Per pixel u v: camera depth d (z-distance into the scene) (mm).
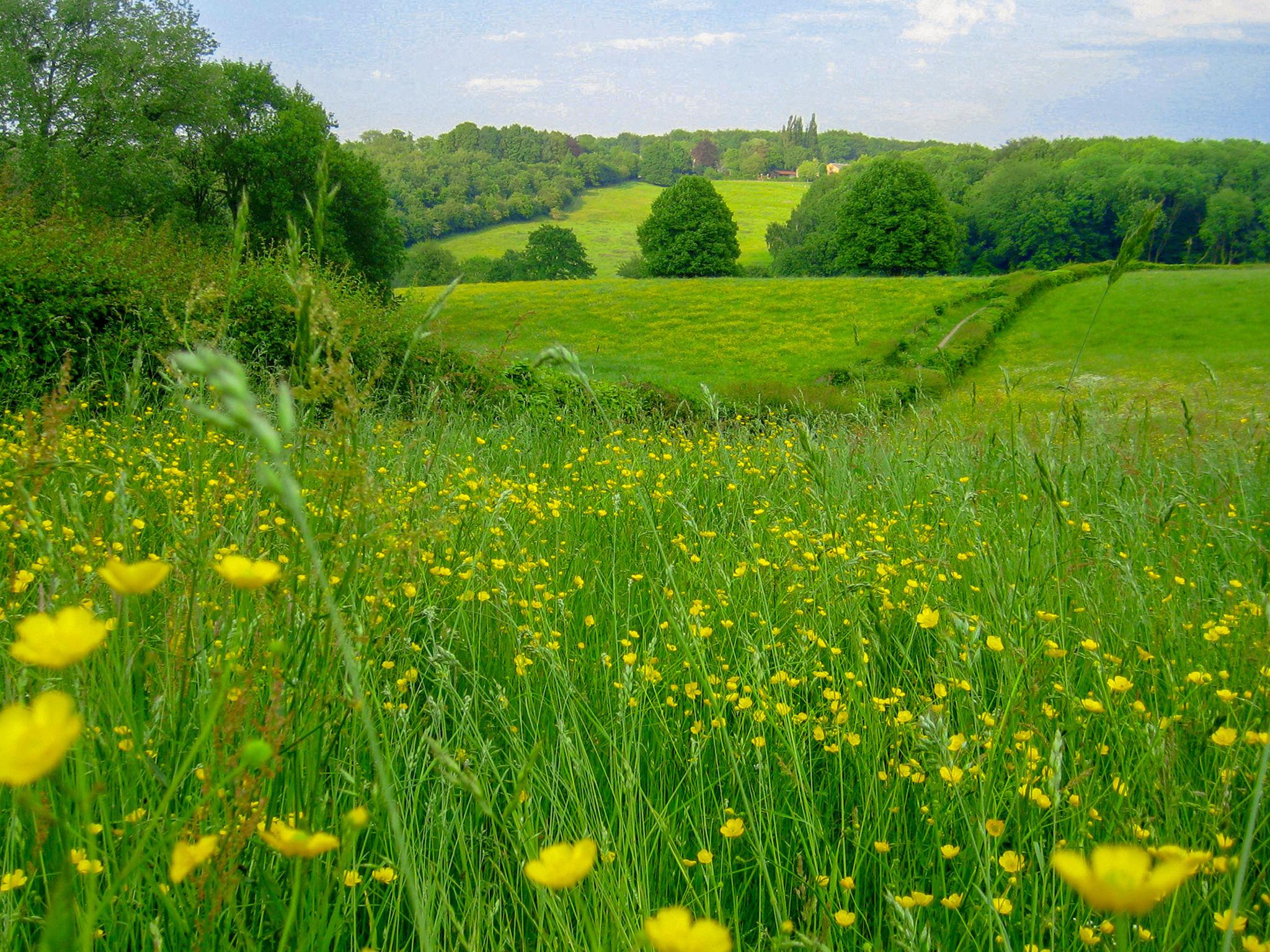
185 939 1341
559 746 2084
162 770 1563
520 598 2943
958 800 1860
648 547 3943
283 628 1564
